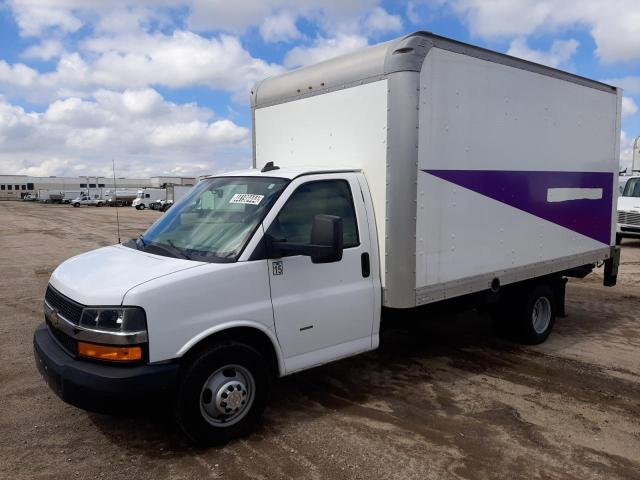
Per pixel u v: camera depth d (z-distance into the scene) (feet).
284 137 17.70
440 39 14.65
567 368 18.02
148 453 12.16
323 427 13.43
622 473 11.48
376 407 14.69
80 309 11.34
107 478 11.17
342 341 14.25
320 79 16.11
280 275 12.88
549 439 12.96
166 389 11.17
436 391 15.89
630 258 44.55
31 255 49.32
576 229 21.20
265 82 18.60
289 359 13.21
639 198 51.93
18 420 13.82
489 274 17.15
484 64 16.19
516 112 17.65
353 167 15.28
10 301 28.07
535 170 18.71
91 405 10.94
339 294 13.96
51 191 288.30
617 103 23.03
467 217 16.11
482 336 21.84
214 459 11.88
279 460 11.83
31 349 19.70
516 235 18.15
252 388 12.70
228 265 12.10
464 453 12.23
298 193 13.57
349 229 14.33
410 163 14.08
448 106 15.08
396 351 19.75
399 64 13.85
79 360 11.31
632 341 21.34
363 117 14.87
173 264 12.10
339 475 11.25
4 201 338.13
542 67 18.62
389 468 11.54
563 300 21.80
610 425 13.75
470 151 15.97
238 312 12.16
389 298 14.66
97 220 110.42
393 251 14.42
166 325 11.19
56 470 11.46
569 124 20.24
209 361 11.84
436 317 17.12
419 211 14.49
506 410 14.58
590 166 21.72
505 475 11.34
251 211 13.23
